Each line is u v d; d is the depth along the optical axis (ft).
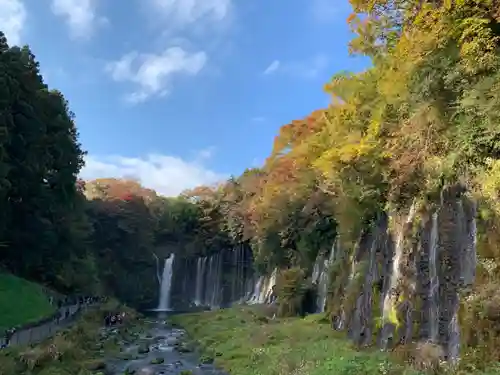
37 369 66.74
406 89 64.75
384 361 53.93
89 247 203.82
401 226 68.44
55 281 154.71
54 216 150.30
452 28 52.19
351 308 83.97
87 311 138.51
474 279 49.06
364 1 74.69
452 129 56.95
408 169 65.21
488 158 50.60
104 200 233.35
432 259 57.41
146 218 240.53
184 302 240.73
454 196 55.31
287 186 144.97
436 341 52.80
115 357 88.69
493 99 48.19
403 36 63.62
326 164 91.66
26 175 131.13
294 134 161.99
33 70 137.69
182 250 251.19
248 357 78.95
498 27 50.14
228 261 232.94
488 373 41.14
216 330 118.73
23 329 77.61
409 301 59.82
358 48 84.99
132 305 223.10
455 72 53.01
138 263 232.94
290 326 100.68
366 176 79.46
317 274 132.98
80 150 162.20
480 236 49.03
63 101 156.97
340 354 63.41
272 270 177.27
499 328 43.21
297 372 58.90
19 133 126.82
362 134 86.99
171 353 96.43
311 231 134.21
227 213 231.09
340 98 106.63
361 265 84.89
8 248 137.28
